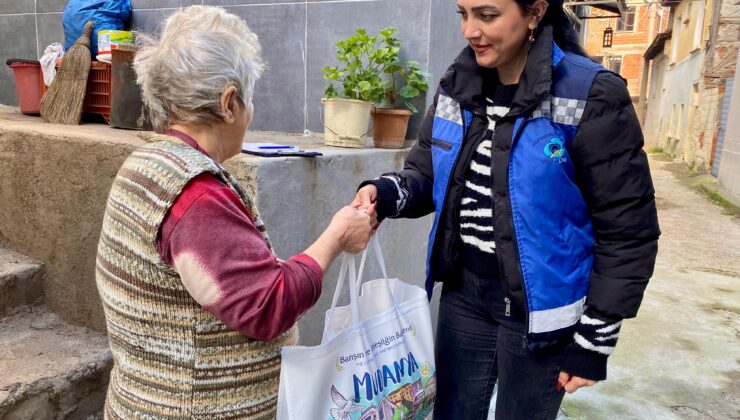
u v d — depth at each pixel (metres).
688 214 9.09
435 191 1.57
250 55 1.13
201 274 0.99
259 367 1.16
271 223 1.85
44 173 2.29
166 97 1.07
